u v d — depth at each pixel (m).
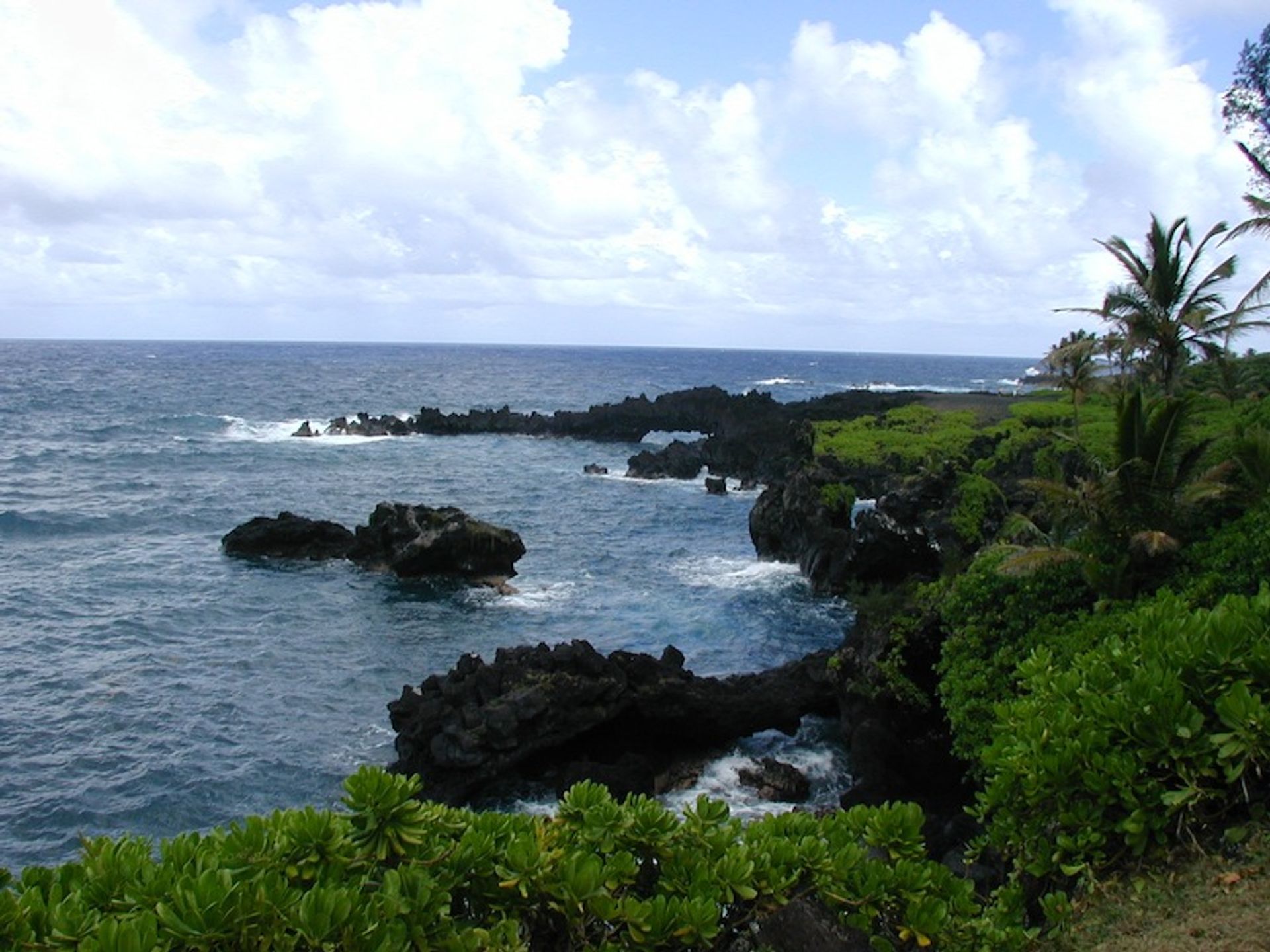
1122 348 40.72
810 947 6.14
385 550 43.97
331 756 25.16
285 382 168.12
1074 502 20.47
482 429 100.56
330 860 5.80
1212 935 6.21
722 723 24.91
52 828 21.67
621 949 5.90
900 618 23.16
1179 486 20.06
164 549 47.09
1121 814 7.26
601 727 24.03
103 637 33.84
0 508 55.03
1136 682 7.33
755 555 49.34
